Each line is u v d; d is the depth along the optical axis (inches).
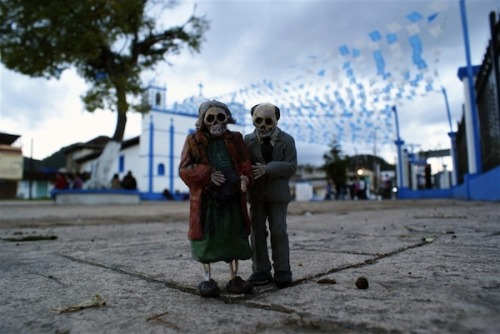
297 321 55.9
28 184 1926.7
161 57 721.0
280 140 82.7
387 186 1151.0
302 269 94.9
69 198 687.7
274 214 81.7
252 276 82.0
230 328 54.7
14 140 1600.6
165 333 53.2
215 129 74.5
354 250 125.0
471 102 565.6
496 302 62.6
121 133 717.9
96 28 603.2
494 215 265.4
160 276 91.9
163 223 284.8
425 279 80.2
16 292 78.7
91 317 61.2
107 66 691.4
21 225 265.0
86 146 1878.7
